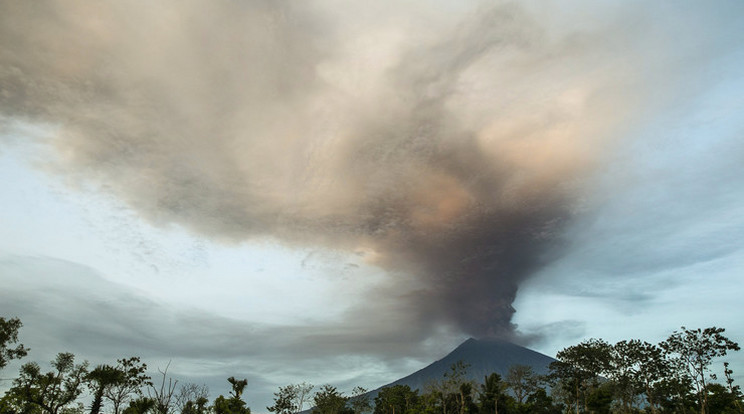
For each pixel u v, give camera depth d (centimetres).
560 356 7844
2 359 4550
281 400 8050
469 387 6981
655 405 7688
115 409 5259
